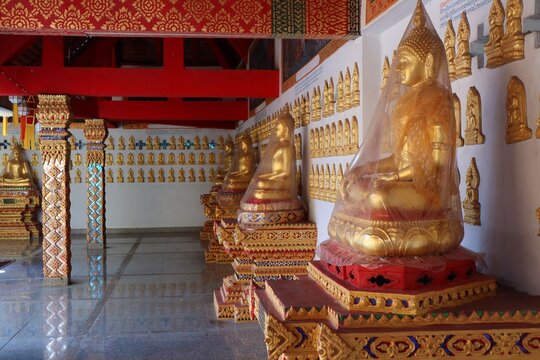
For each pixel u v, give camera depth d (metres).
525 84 2.81
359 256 2.69
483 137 3.19
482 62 3.21
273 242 6.22
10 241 14.78
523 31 2.80
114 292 8.20
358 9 4.95
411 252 2.62
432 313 2.45
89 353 5.46
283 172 6.56
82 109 11.48
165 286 8.62
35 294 8.10
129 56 15.38
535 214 2.73
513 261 2.93
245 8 4.92
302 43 7.19
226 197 9.89
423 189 2.68
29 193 15.52
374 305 2.50
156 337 5.98
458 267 2.71
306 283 3.13
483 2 3.18
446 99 2.80
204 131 16.62
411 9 4.13
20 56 10.38
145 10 4.86
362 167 2.91
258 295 3.16
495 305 2.56
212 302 7.55
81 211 16.25
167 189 16.53
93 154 12.90
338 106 5.56
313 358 2.58
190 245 13.38
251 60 12.65
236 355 5.40
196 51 15.81
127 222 16.41
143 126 16.45
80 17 4.82
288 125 6.70
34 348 5.61
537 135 2.71
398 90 2.90
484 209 3.21
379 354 2.37
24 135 11.75
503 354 2.39
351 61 5.18
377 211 2.66
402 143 2.74
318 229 6.26
